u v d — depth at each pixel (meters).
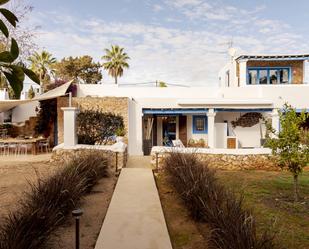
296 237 7.48
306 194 11.33
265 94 26.12
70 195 8.77
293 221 8.59
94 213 9.27
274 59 27.94
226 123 26.80
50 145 25.41
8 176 14.24
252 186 12.49
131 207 9.70
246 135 27.77
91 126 20.95
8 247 5.34
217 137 26.98
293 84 27.70
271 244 5.82
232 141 26.47
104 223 8.34
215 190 8.55
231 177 14.35
